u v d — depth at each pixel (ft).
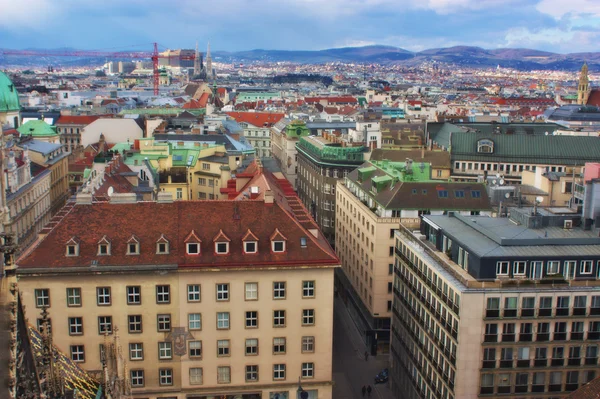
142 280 285.23
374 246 423.64
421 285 328.70
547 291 276.82
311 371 303.07
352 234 499.51
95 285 283.18
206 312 291.58
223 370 297.53
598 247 294.05
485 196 431.84
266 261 291.58
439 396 301.43
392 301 389.80
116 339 183.83
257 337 296.71
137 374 291.99
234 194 425.28
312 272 294.66
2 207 126.00
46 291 280.92
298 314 297.33
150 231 295.69
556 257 283.79
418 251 332.80
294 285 294.66
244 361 297.94
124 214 300.20
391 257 422.00
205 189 563.07
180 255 289.53
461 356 278.46
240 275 290.35
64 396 150.82
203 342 293.64
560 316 279.28
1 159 126.72
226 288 290.76
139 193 425.28
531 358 280.92
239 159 580.30
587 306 279.90
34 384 123.95
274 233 295.89
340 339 455.22
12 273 109.91
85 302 283.79
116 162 463.42
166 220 299.99
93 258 284.61
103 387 165.68
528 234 305.94
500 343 278.46
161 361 292.20
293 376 302.25
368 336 437.17
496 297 275.18
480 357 278.87
